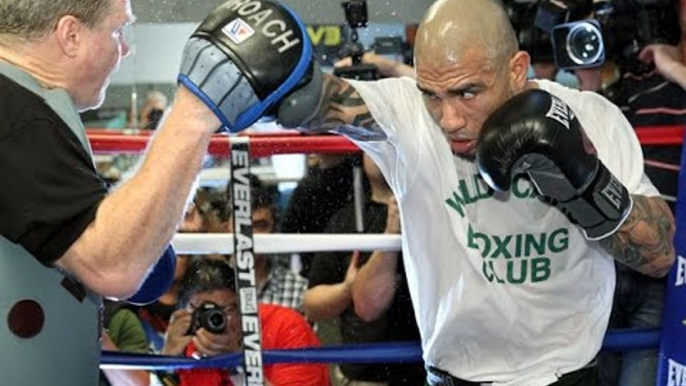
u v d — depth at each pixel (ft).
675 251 7.90
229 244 8.03
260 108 5.28
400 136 6.74
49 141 4.99
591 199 6.40
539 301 7.00
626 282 9.50
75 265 5.01
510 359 7.17
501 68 6.28
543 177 6.33
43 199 4.93
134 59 13.43
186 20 13.33
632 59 10.26
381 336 9.40
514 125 6.15
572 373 7.09
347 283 9.50
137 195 4.96
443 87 6.23
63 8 5.18
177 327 8.73
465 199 6.85
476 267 6.90
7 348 5.19
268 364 8.36
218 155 8.13
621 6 10.12
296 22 5.42
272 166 12.32
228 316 8.71
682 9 9.87
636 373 9.16
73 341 5.46
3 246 5.14
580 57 10.07
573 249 6.93
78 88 5.43
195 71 5.14
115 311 9.99
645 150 9.73
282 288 10.09
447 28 6.17
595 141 6.99
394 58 11.03
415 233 7.02
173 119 5.13
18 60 5.22
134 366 8.32
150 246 5.00
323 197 9.75
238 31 5.24
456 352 7.23
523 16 10.94
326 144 8.15
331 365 9.87
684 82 9.61
